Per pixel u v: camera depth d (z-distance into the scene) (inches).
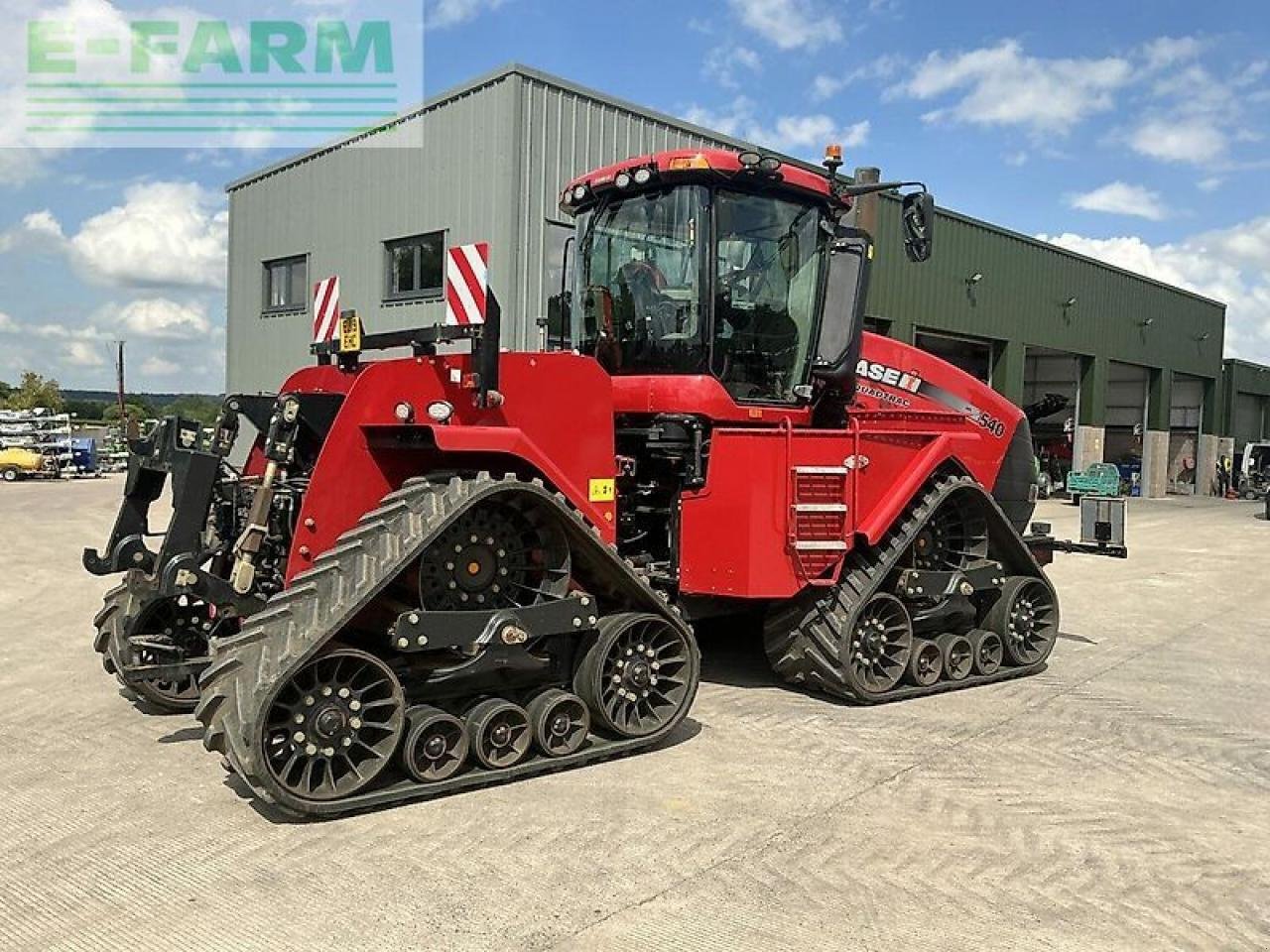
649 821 157.9
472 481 169.6
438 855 143.8
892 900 134.0
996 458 285.7
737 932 124.2
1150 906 134.7
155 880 135.2
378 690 163.0
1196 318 1300.4
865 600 223.8
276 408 170.1
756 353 229.5
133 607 202.2
